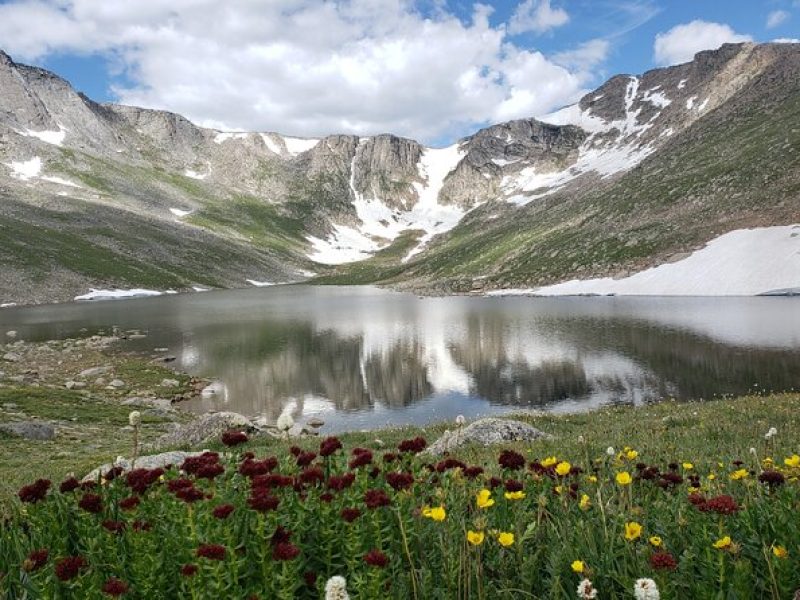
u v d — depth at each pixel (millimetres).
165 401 47406
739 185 133500
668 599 3613
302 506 4391
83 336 83812
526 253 163875
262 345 72938
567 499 5480
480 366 56438
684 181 153250
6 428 28469
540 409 41312
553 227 181875
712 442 14344
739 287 97125
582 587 3361
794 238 103125
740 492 6105
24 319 107062
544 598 4004
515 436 19141
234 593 3557
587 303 102188
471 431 19203
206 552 3449
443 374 54375
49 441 28344
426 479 5574
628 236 136375
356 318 99125
